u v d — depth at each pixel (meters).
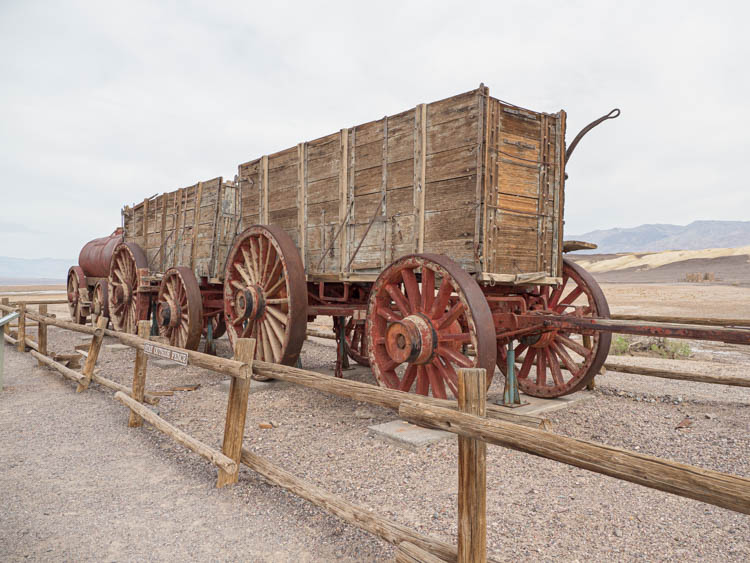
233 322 7.25
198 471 3.96
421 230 5.27
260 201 7.84
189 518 3.17
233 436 3.70
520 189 5.14
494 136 4.87
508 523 3.01
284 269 6.43
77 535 2.95
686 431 4.84
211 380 7.36
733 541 2.79
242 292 7.00
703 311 19.33
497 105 4.92
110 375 7.77
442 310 4.92
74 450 4.43
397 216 5.59
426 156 5.26
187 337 8.63
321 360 9.39
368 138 5.97
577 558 2.62
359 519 2.71
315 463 4.05
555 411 5.58
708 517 3.09
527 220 5.21
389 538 2.53
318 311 6.68
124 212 13.10
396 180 5.60
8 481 3.74
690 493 1.42
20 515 3.20
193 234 9.57
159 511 3.27
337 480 3.70
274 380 7.04
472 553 2.11
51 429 5.03
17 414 5.57
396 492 3.47
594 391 6.60
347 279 6.17
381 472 3.84
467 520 2.12
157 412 5.60
